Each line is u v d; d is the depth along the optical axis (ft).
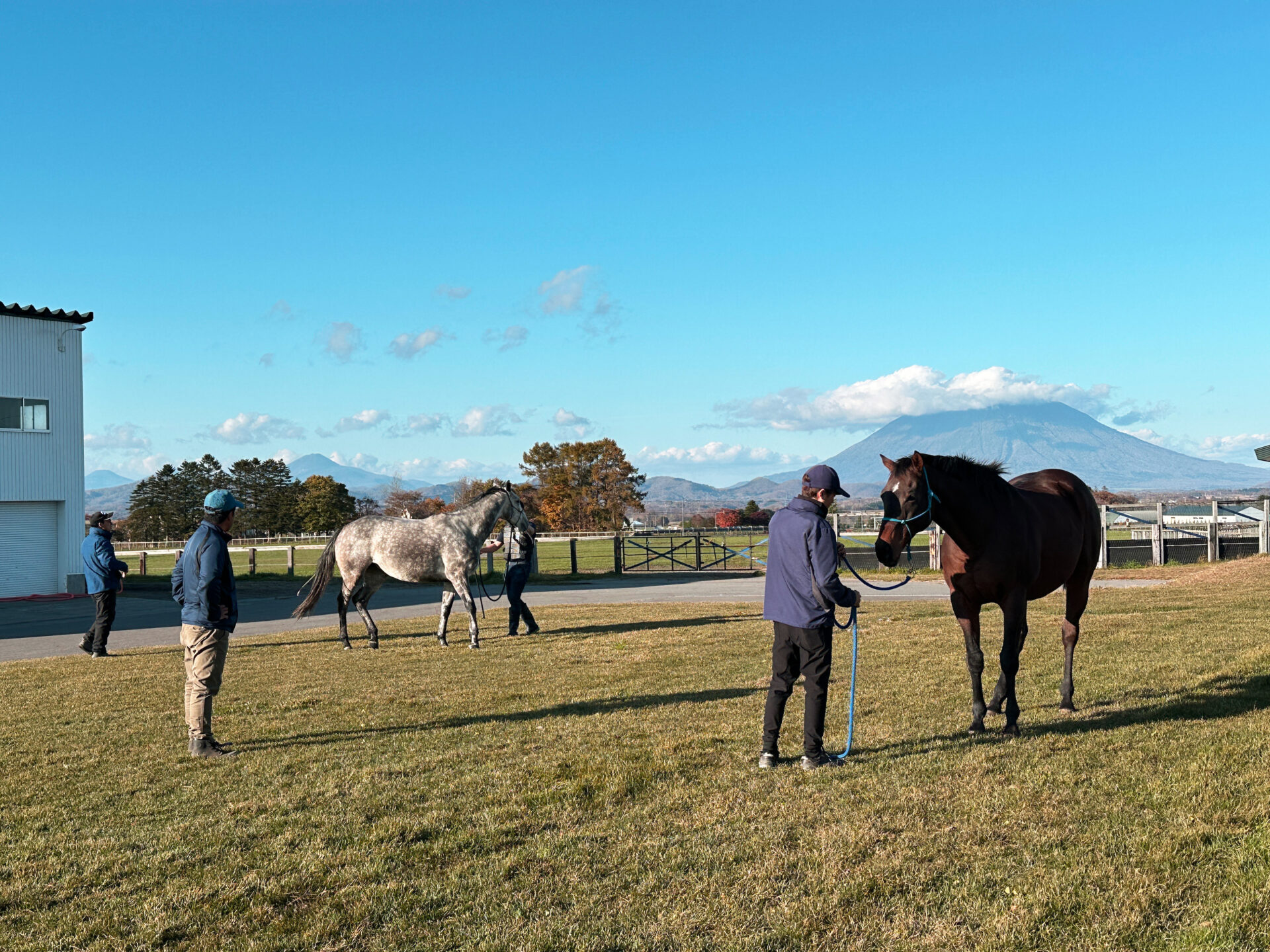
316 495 365.81
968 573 21.44
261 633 49.49
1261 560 71.56
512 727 23.84
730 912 12.35
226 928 12.39
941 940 11.42
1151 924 11.62
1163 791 16.47
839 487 19.10
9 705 29.01
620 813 16.56
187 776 19.99
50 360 89.40
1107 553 85.56
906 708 24.39
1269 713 21.76
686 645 38.65
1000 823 15.30
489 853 14.80
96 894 13.66
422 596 74.08
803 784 17.85
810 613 18.62
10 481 85.92
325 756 21.42
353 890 13.41
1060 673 28.94
